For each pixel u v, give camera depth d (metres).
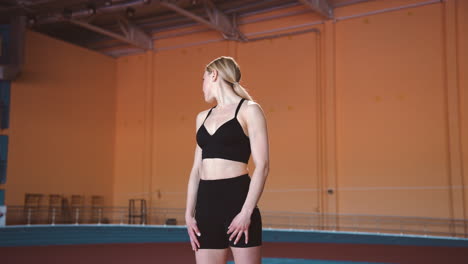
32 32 22.31
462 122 18.14
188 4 22.03
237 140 2.60
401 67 19.34
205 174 2.63
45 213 22.12
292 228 20.64
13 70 20.58
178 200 23.72
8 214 20.77
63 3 20.20
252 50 22.50
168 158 24.25
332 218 19.98
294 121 21.17
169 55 24.83
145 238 16.27
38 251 11.23
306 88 21.08
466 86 18.19
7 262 9.01
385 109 19.48
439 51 18.70
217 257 2.57
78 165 23.83
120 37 23.33
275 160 21.38
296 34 21.52
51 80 23.00
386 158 19.27
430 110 18.64
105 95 25.52
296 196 20.73
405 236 16.64
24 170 21.56
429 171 18.42
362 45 20.19
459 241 15.31
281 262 9.48
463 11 18.50
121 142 25.62
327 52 20.80
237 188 2.55
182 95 24.23
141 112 25.23
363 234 17.64
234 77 2.77
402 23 19.48
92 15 20.44
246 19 22.72
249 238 2.47
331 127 20.39
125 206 25.00
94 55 25.12
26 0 20.39
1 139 20.91
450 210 17.92
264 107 21.86
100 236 16.31
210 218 2.56
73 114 23.86
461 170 17.89
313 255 11.02
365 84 19.98
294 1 21.39
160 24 24.28
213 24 21.50
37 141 22.19
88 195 24.16
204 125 2.71
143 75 25.39
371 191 19.41
